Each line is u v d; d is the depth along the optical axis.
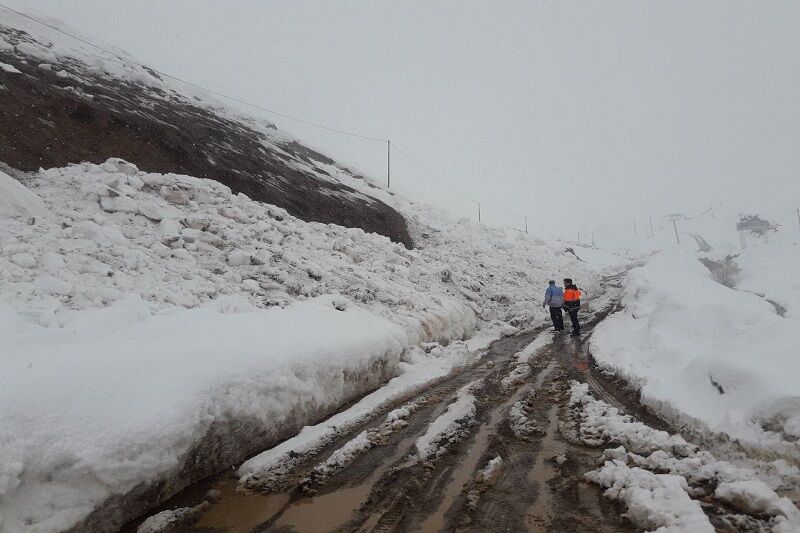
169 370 3.81
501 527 2.73
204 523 3.00
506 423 4.60
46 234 6.41
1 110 9.59
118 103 13.78
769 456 3.05
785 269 18.86
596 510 2.84
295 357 4.90
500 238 25.52
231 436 3.91
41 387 3.06
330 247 11.34
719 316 6.48
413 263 13.47
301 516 3.03
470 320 11.15
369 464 3.80
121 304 5.38
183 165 12.20
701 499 2.80
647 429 3.83
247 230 9.43
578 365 6.96
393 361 7.00
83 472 2.80
